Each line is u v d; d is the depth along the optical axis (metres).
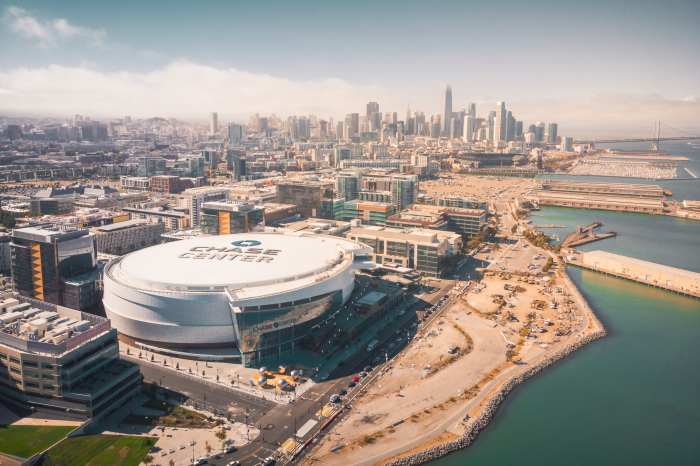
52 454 192.88
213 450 197.88
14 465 186.88
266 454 196.12
